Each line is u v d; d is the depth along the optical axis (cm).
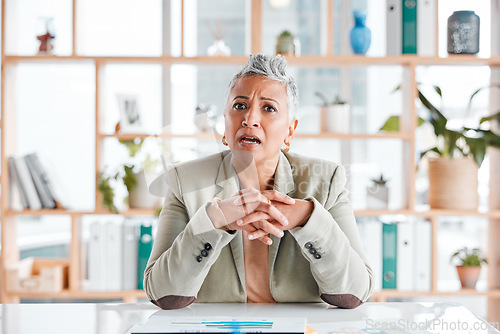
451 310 115
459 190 288
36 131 327
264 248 125
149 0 331
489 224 300
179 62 285
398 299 316
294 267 124
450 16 292
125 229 288
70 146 329
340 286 117
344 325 103
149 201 284
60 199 292
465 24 288
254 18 284
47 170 291
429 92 314
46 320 109
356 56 282
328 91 339
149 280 120
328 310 116
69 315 113
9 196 287
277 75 115
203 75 333
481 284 309
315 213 114
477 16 290
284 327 93
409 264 286
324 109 294
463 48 288
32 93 326
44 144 328
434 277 285
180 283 115
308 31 341
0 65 282
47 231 332
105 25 330
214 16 339
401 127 300
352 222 128
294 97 119
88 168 331
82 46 300
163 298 117
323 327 102
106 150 301
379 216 308
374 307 119
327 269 116
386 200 292
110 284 288
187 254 114
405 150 296
